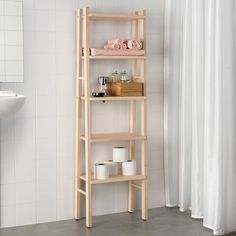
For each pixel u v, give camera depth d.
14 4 5.02
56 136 5.26
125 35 5.45
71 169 5.33
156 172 5.62
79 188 5.29
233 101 4.93
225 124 4.91
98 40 5.35
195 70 5.17
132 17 5.18
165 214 5.45
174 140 5.57
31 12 5.11
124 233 4.99
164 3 5.55
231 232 5.01
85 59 5.05
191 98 5.38
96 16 5.07
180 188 5.50
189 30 5.32
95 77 5.36
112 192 5.48
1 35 5.00
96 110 5.39
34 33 5.14
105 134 5.37
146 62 5.37
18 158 5.14
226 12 4.87
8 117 5.09
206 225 5.09
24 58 5.11
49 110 5.22
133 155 5.46
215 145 4.93
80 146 5.30
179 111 5.55
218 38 4.84
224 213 4.95
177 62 5.51
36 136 5.19
